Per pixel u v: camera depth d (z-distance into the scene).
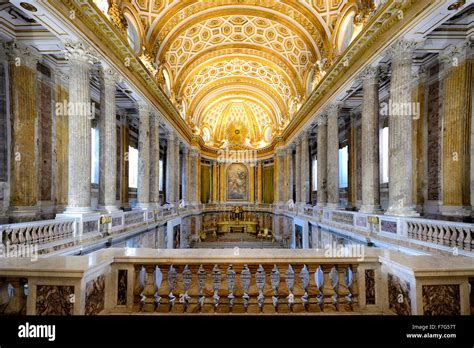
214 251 3.87
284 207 26.83
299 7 15.62
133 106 17.17
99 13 8.71
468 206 9.05
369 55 10.34
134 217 12.57
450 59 9.48
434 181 10.35
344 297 3.63
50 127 11.01
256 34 20.19
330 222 13.70
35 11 7.32
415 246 7.31
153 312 3.54
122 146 18.03
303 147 20.62
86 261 3.32
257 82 27.50
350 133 17.67
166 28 16.45
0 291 3.10
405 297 3.19
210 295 3.63
